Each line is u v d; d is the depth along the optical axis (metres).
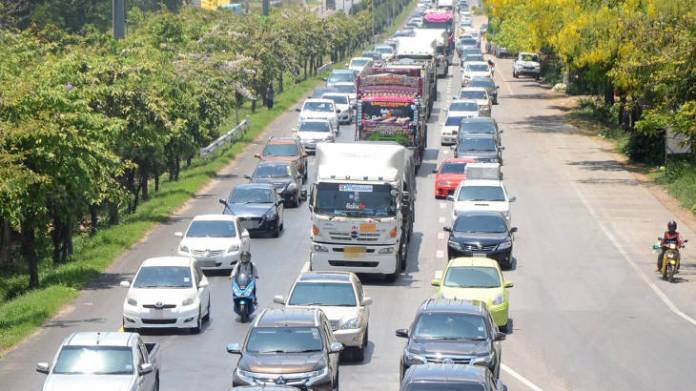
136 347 50.38
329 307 63.41
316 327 53.94
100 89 103.50
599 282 87.19
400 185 87.62
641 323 74.06
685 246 102.50
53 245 107.62
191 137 136.12
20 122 80.81
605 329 72.12
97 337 50.78
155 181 136.00
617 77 131.75
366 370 60.78
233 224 91.31
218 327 71.44
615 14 153.75
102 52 128.50
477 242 89.56
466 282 71.44
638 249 100.69
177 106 132.75
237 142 172.88
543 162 153.38
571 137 178.00
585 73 172.50
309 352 52.50
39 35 141.75
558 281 87.31
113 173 109.44
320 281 65.31
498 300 69.56
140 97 110.31
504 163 152.50
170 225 112.12
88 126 86.62
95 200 87.94
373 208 85.62
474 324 55.47
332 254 85.94
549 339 69.06
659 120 106.81
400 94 140.25
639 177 141.50
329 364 52.31
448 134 165.25
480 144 142.00
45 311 74.88
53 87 87.88
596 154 160.75
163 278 70.75
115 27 131.38
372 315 75.06
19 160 79.81
